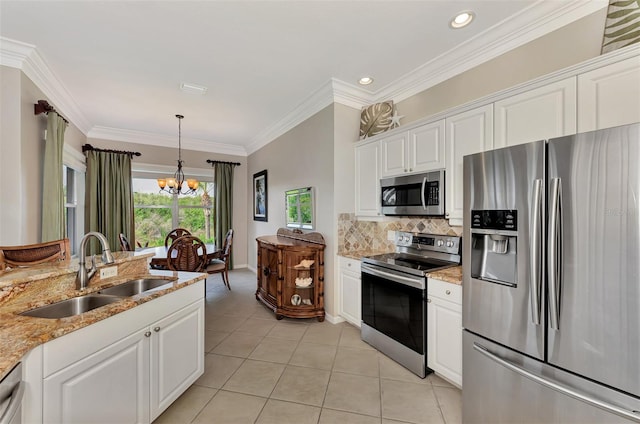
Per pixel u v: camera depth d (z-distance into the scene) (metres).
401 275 2.33
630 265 1.06
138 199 5.28
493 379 1.54
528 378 1.35
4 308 1.42
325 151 3.32
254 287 4.70
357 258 2.89
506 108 1.88
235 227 6.08
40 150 2.76
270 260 3.57
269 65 2.67
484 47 2.27
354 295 2.95
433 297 2.12
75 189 4.29
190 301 1.95
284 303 3.33
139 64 2.64
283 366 2.36
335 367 2.34
